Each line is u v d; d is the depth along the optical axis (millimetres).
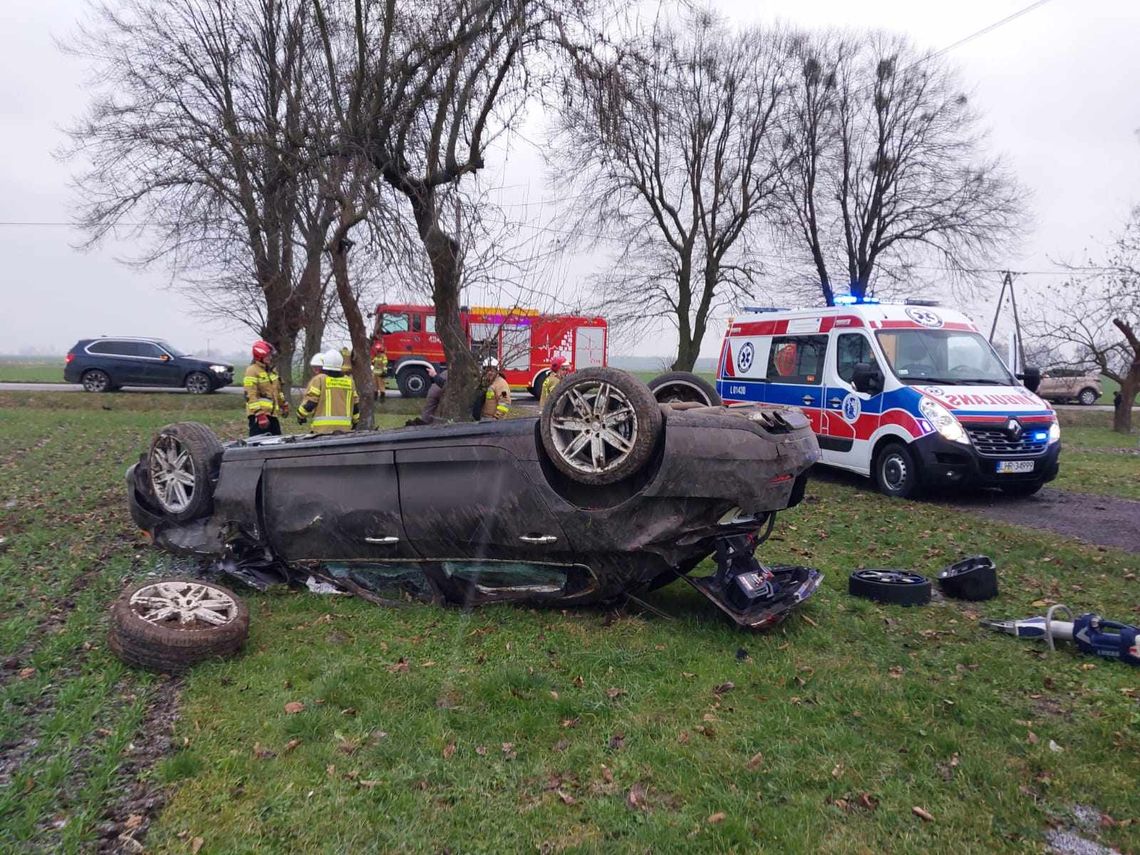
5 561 6770
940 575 6531
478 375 12547
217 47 18500
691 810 3318
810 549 7785
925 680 4590
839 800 3408
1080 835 3223
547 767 3646
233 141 14133
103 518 8508
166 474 6629
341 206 12844
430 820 3242
